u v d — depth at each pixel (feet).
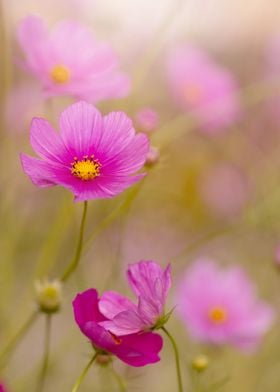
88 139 2.50
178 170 4.28
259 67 5.28
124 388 2.78
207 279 3.44
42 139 2.48
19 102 3.63
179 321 3.83
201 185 4.24
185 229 4.11
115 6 4.02
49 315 2.76
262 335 3.46
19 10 4.23
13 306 3.59
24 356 3.84
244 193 4.21
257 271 3.90
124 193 3.08
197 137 4.43
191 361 3.03
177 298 3.41
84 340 3.45
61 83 2.98
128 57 4.20
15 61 3.00
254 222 3.45
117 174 2.48
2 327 3.32
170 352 3.85
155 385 3.85
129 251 3.88
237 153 4.42
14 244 3.39
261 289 3.79
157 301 2.42
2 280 3.34
